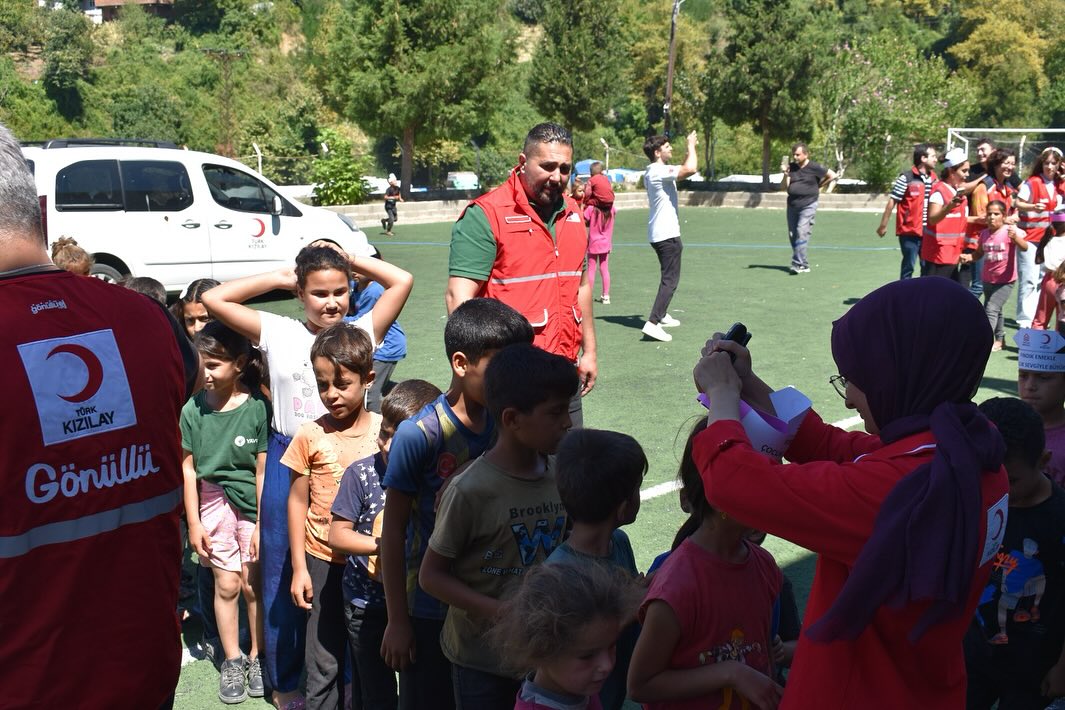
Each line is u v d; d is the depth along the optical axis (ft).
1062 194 32.99
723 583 7.42
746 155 174.91
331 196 85.40
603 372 27.73
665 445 20.94
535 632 6.59
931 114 102.27
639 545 15.88
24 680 5.89
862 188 103.60
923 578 5.11
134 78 229.04
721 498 5.95
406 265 54.44
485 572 8.63
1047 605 8.98
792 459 7.24
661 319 31.91
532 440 8.36
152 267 40.16
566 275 13.92
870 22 287.89
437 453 9.27
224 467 12.31
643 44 219.41
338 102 106.01
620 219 88.02
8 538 5.80
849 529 5.57
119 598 6.23
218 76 235.20
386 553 9.18
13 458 5.78
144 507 6.40
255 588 12.46
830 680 5.84
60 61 211.20
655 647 7.32
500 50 102.37
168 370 6.68
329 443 10.94
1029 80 258.37
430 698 9.59
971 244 32.91
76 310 6.23
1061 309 19.25
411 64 97.86
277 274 12.29
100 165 39.17
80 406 6.07
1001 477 5.83
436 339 32.91
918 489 5.33
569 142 13.43
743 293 42.45
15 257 6.19
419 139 101.04
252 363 12.63
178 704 12.17
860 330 5.98
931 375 5.73
